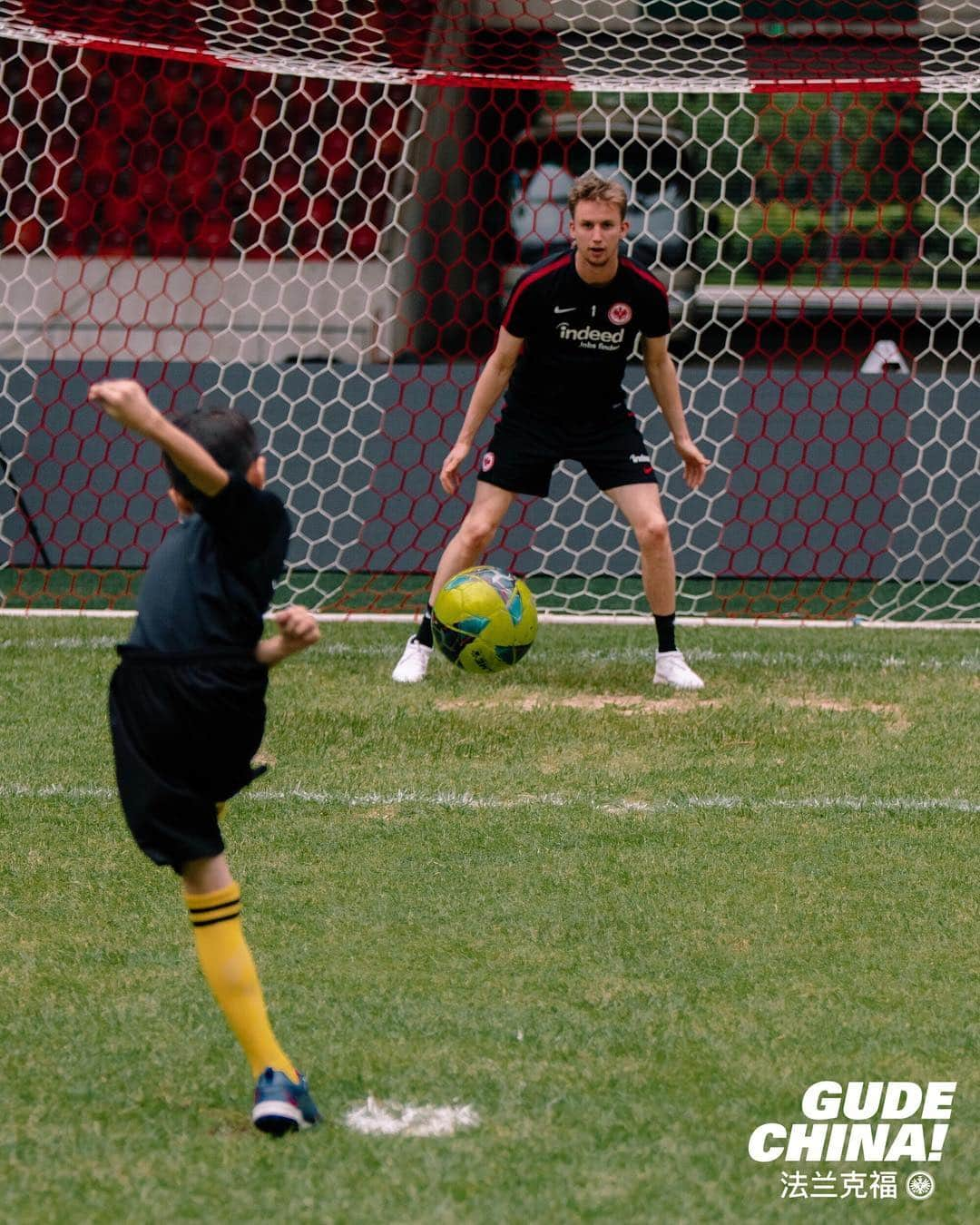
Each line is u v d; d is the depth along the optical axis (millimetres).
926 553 33562
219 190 46281
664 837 16203
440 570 23406
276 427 34219
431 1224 8594
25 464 33781
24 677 23547
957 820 16859
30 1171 9211
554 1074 10594
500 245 44031
